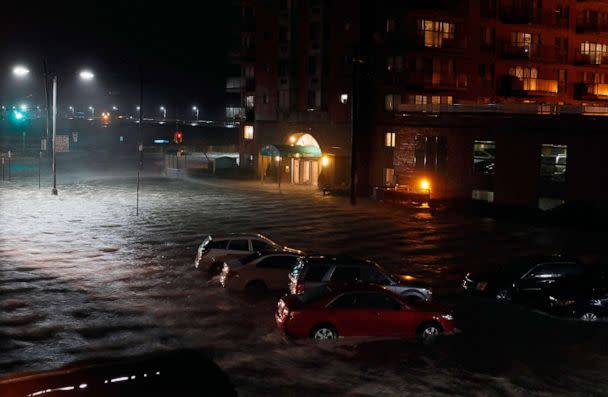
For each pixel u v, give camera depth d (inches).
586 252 1286.9
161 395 359.3
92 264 1088.8
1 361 616.1
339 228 1536.7
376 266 812.6
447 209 1895.9
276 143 2765.7
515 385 554.3
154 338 695.1
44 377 366.6
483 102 2386.8
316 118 2534.5
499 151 1866.4
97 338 695.1
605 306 808.3
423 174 2087.8
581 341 703.7
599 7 2490.2
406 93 2239.2
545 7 2423.7
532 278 901.8
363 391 531.8
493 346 673.0
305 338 676.7
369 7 2313.0
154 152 4697.3
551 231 1545.3
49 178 2699.3
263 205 1945.1
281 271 922.7
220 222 1590.8
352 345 660.7
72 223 1535.4
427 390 537.0
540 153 1763.0
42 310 805.2
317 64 2534.5
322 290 708.7
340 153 2397.9
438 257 1219.9
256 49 2837.1
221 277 948.6
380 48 2287.2
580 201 1668.3
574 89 2508.6
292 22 2650.1
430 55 2274.9
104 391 355.9
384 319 685.3
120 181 2645.2
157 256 1166.3
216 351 644.7
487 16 2363.4
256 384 545.0
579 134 1667.1
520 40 2428.6
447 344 673.0
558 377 578.6
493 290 906.7
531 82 2404.0
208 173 2935.5
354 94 1989.4
